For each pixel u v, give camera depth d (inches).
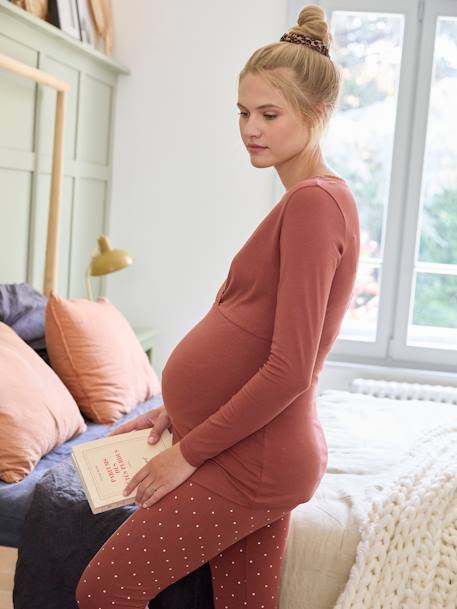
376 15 154.8
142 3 160.2
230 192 161.6
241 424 56.7
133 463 66.7
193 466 59.0
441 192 157.0
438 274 158.7
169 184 163.6
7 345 98.8
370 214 159.0
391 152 157.0
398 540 72.9
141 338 150.3
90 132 153.3
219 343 60.6
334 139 158.6
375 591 70.8
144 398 121.3
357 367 158.2
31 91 128.4
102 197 163.2
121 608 60.7
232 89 159.3
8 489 82.4
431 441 97.0
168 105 161.9
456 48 153.9
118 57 162.2
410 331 160.6
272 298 58.8
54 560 75.7
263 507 59.6
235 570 67.2
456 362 158.2
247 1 156.6
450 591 71.4
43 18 130.5
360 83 156.7
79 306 115.6
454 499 76.9
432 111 155.3
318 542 73.9
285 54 59.6
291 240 55.7
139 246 165.9
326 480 85.9
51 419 93.7
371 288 160.6
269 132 60.3
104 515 75.5
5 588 80.1
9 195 124.6
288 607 73.2
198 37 159.3
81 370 110.3
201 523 59.4
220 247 163.2
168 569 60.7
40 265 137.9
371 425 109.3
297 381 55.2
